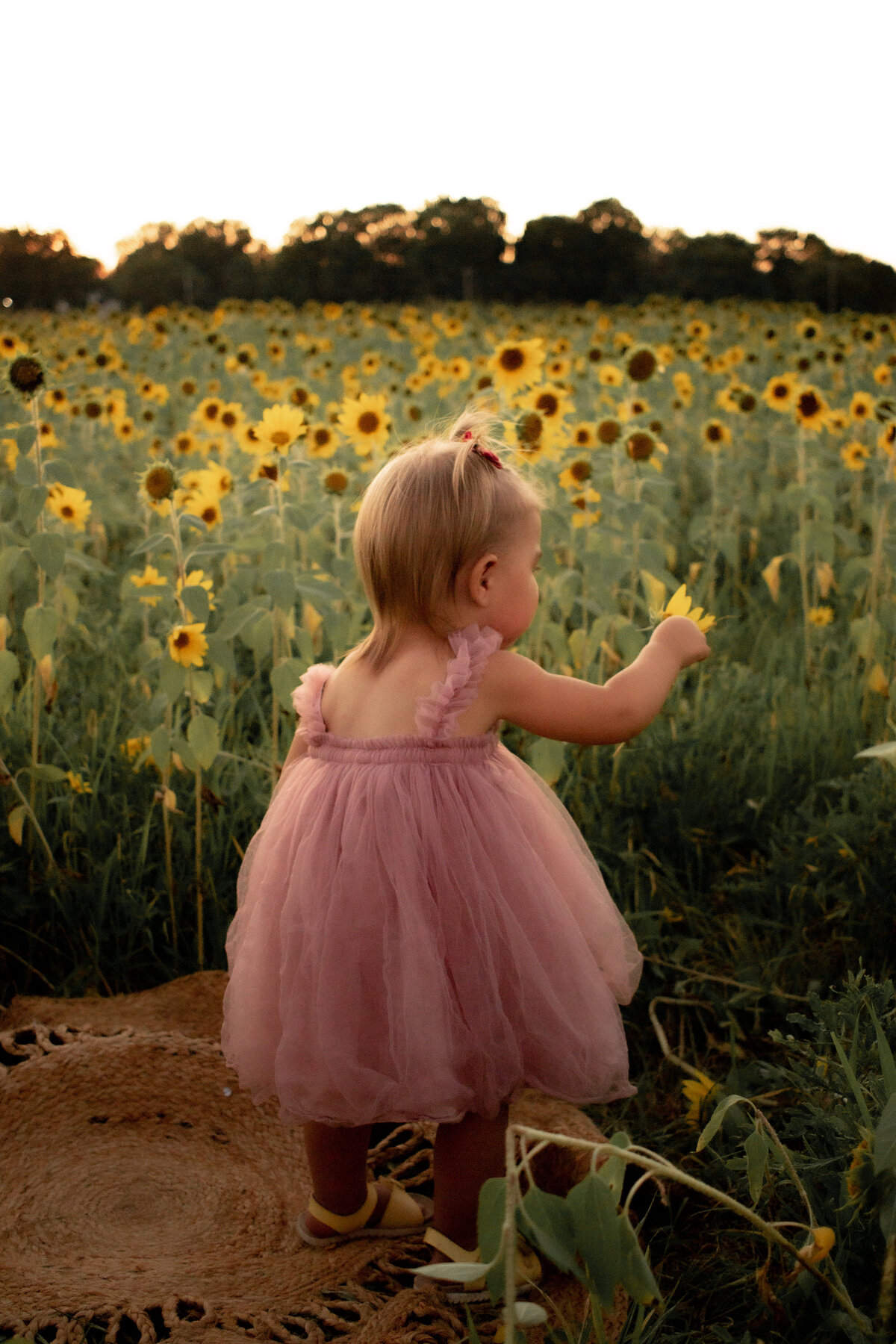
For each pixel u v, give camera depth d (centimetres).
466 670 166
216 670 264
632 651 292
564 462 337
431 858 161
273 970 171
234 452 561
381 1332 152
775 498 575
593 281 2838
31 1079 207
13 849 276
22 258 2420
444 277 2766
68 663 375
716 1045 227
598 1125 209
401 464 176
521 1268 158
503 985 161
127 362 907
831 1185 154
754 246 2748
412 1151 202
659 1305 156
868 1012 177
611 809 299
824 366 723
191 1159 200
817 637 410
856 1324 138
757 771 312
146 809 288
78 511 361
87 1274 169
